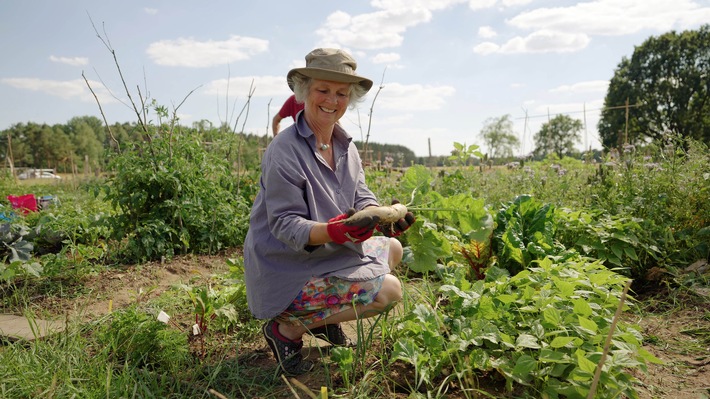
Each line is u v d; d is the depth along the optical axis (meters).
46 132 84.12
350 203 2.65
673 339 2.91
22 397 2.27
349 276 2.42
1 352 2.77
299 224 2.29
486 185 6.58
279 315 2.49
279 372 2.55
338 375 2.48
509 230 3.62
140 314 2.74
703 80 36.16
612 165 5.75
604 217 4.36
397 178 6.85
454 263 3.80
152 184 5.22
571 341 2.15
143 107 5.38
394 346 2.34
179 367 2.57
